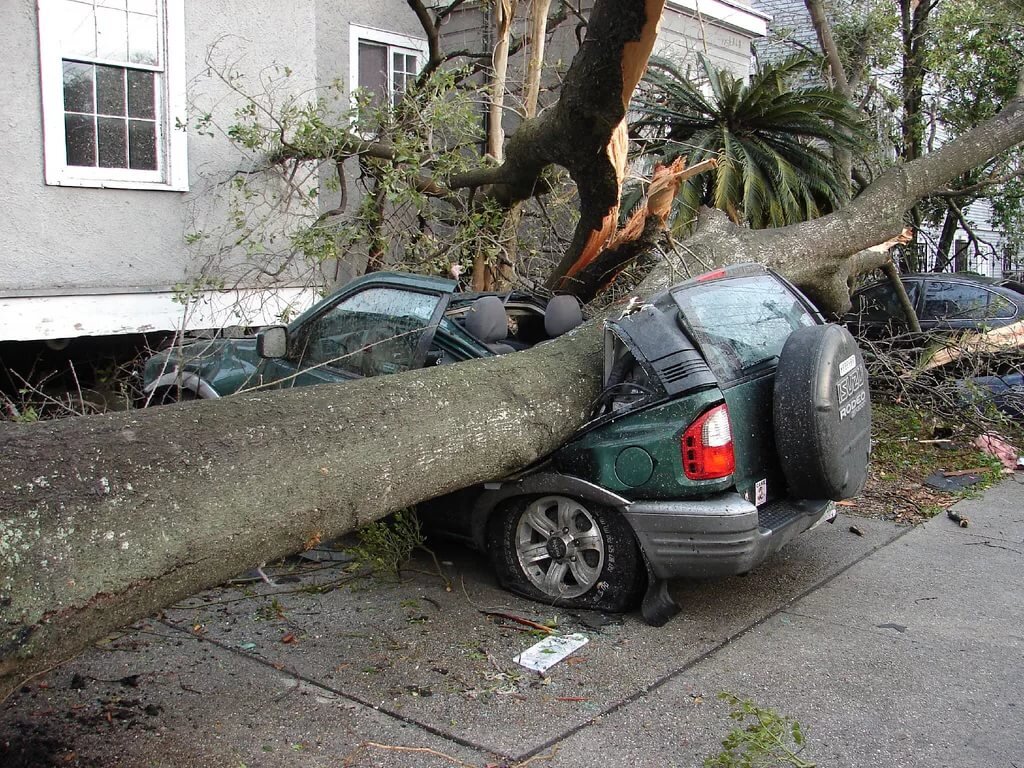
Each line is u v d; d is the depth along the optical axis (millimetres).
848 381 4227
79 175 7277
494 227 7848
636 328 4258
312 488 3240
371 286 5324
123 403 7129
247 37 8156
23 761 3076
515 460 4145
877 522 5879
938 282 9898
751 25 13031
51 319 7133
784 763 3109
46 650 2488
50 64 7008
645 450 4082
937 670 3803
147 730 3297
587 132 5770
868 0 13414
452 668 3818
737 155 8492
